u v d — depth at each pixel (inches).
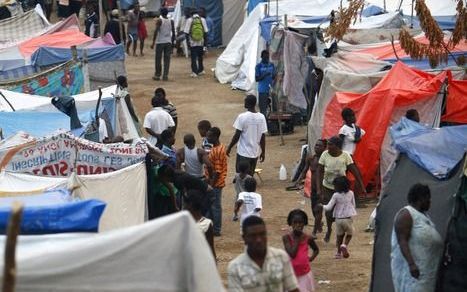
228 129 1568.7
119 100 1186.6
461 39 1219.9
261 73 1552.7
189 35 2001.7
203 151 957.2
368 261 852.6
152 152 818.2
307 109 1482.5
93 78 1446.9
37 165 793.6
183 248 390.3
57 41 1566.2
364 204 1085.1
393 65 1229.1
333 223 1000.9
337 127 1142.3
